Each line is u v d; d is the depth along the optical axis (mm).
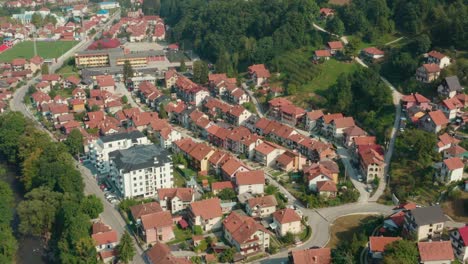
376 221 176625
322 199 193750
